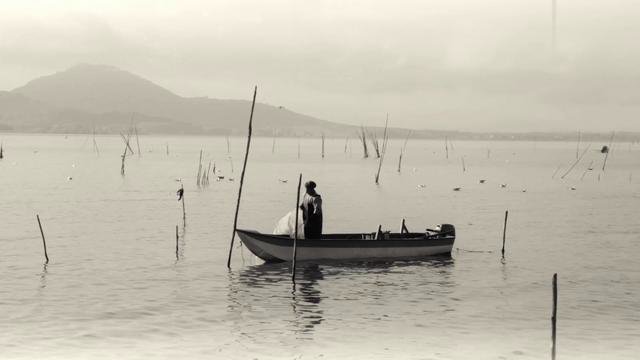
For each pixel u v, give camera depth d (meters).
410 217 55.72
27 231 43.19
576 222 51.59
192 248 36.41
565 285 27.69
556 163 179.88
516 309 23.66
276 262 30.81
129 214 54.06
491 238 42.19
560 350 19.20
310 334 20.50
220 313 22.77
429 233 34.38
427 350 19.08
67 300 24.38
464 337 20.36
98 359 18.03
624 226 48.88
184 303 24.08
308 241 30.59
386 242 31.55
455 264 31.83
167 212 55.88
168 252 35.00
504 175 123.75
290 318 22.23
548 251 36.53
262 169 134.38
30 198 67.62
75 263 31.64
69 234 41.94
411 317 22.47
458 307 23.89
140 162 156.00
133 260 32.53
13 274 28.95
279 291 25.95
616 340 20.14
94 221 49.12
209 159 178.88
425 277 28.78
